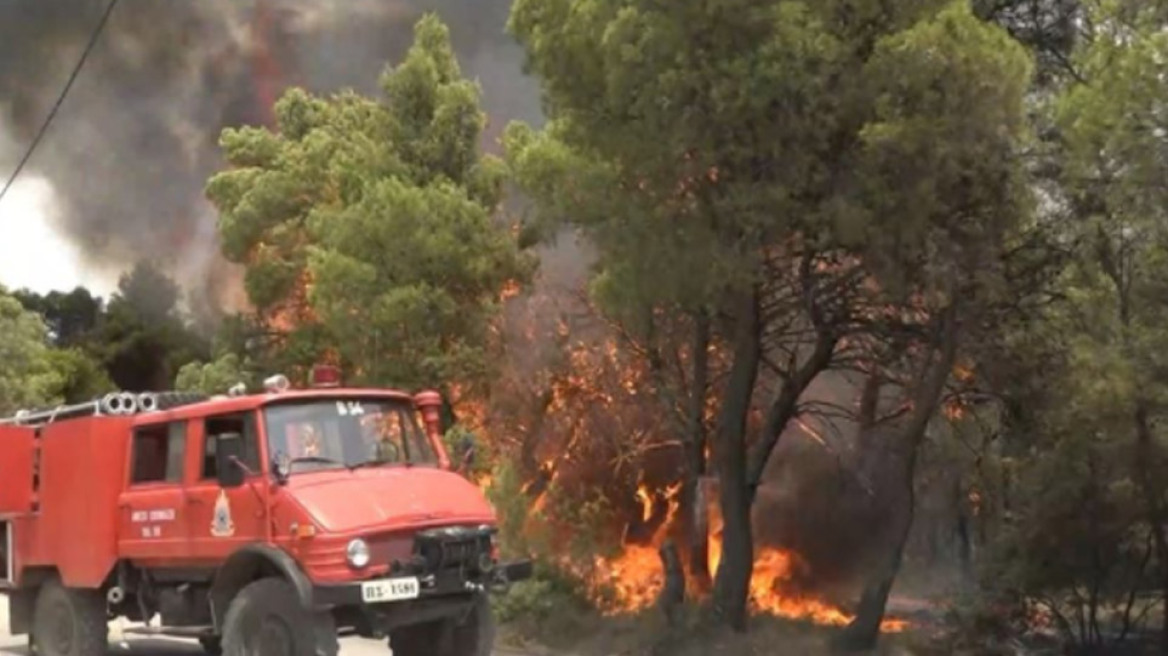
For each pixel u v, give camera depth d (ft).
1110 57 39.91
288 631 36.60
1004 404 51.52
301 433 39.27
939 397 50.67
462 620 39.99
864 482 61.67
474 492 40.29
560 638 55.57
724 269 45.03
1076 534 47.65
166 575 42.22
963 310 47.11
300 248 83.87
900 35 41.73
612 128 46.78
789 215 44.57
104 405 43.98
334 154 84.02
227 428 40.29
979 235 44.47
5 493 46.93
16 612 48.37
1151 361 41.39
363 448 40.04
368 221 67.05
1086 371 42.57
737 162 44.24
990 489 55.21
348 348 67.72
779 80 42.34
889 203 42.78
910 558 62.90
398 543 37.35
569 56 47.57
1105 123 39.19
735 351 51.29
